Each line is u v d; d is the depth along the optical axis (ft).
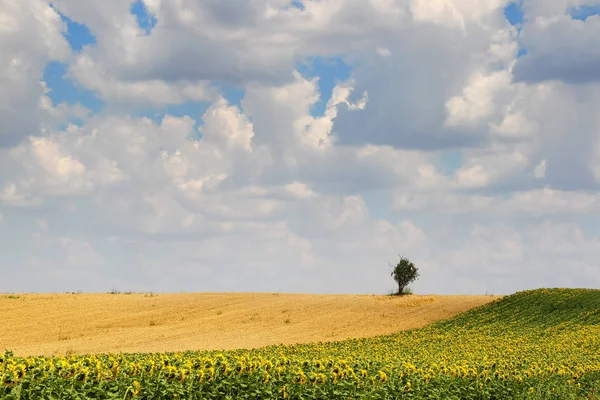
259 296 228.84
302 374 56.70
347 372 61.21
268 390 52.60
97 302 203.10
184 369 51.55
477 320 189.16
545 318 183.21
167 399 48.44
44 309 186.50
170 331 167.84
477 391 69.36
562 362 93.91
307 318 194.29
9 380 44.65
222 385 51.75
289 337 164.55
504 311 199.00
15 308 185.57
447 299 226.17
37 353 125.29
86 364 51.57
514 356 106.42
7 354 52.13
